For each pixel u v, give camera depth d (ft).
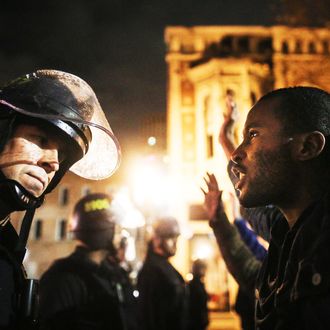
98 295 9.50
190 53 60.75
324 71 46.34
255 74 56.70
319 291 3.69
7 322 4.24
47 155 4.46
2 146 4.25
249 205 4.79
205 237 54.65
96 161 6.15
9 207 4.31
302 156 4.47
